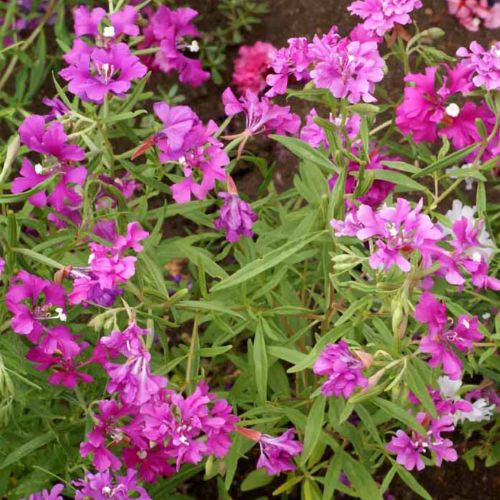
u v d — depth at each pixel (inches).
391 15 22.0
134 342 18.1
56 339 19.4
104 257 18.5
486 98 20.7
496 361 23.0
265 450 20.3
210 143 20.8
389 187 23.0
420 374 20.1
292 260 21.9
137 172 22.5
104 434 19.8
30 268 20.3
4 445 21.8
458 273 18.1
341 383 18.3
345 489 22.9
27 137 19.4
